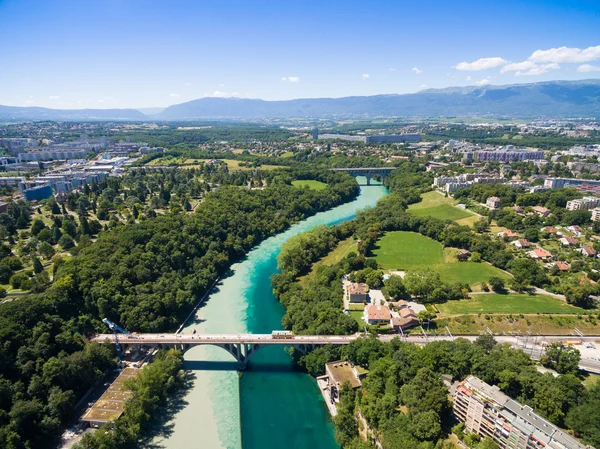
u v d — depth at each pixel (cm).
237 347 19712
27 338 17412
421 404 14562
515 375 15338
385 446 13862
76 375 17025
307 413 17125
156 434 15875
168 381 17862
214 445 15438
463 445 13812
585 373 17125
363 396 16200
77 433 15438
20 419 14438
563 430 13825
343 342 19550
